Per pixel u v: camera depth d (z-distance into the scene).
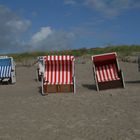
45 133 7.12
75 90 13.10
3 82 17.88
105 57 13.46
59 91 13.13
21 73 24.83
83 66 26.95
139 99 10.45
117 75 13.53
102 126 7.45
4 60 18.12
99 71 13.74
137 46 42.34
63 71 13.70
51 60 13.59
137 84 14.70
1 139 6.80
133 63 27.09
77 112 9.09
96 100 10.73
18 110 9.80
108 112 8.85
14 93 13.80
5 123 8.23
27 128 7.63
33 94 13.14
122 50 41.91
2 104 10.96
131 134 6.69
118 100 10.50
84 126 7.53
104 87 13.21
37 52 44.31
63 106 10.05
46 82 13.18
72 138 6.64
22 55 42.88
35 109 9.84
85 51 42.47
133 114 8.45
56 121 8.17
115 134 6.75
